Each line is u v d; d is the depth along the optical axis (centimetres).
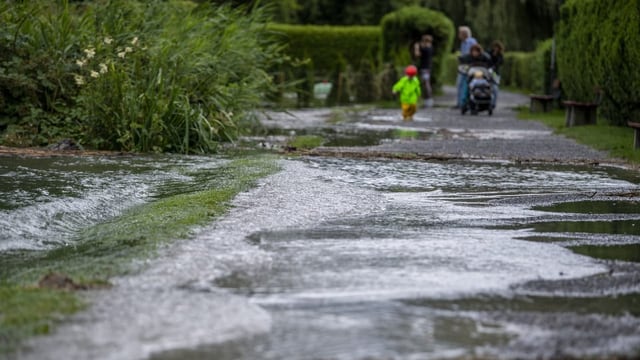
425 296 651
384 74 4228
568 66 2956
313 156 1622
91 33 1845
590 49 2539
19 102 1712
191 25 2053
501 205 1097
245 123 2152
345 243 838
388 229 919
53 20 1812
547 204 1112
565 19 3019
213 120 1853
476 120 2822
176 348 525
